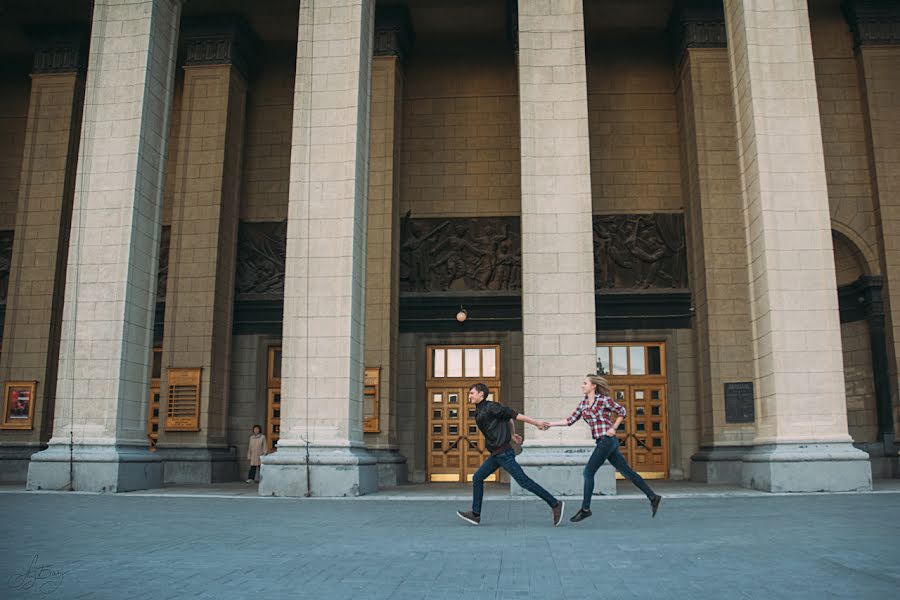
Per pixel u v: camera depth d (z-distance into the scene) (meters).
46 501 13.58
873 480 19.17
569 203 15.96
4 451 21.64
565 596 4.99
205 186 22.86
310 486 14.97
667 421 22.59
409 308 23.27
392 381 21.53
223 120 23.14
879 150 22.06
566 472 14.70
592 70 24.67
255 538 8.09
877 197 21.86
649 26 24.00
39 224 23.16
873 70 22.52
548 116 16.38
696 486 18.09
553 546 7.30
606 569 5.98
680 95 23.61
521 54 16.67
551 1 16.89
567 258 15.75
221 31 23.53
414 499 14.23
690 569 5.94
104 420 16.34
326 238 16.14
